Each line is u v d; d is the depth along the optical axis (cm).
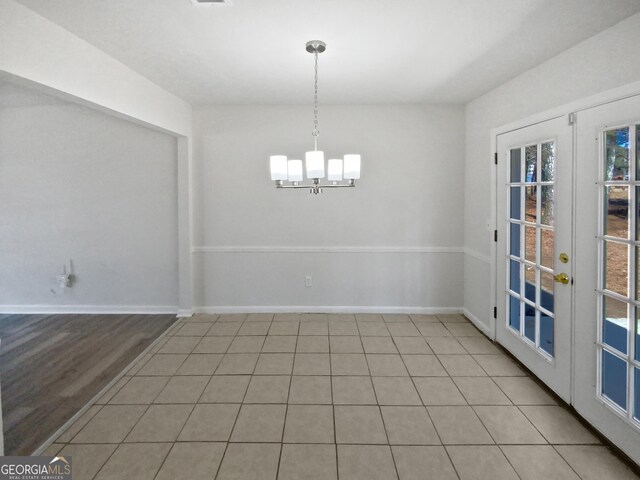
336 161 251
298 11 194
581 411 222
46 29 199
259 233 407
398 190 401
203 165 401
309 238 407
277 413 230
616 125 193
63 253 419
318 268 411
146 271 419
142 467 185
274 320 392
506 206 309
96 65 239
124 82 271
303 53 249
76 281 421
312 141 396
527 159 279
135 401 243
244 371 283
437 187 400
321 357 307
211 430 214
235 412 231
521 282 289
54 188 413
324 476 179
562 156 236
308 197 404
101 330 371
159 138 404
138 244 417
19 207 415
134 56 254
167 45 236
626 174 190
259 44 235
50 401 245
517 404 240
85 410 233
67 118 407
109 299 422
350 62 266
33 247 418
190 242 403
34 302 424
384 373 280
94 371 287
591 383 214
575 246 225
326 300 414
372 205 403
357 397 248
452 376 276
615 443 196
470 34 218
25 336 357
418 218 404
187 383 266
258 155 399
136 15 197
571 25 201
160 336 351
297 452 196
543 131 255
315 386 262
